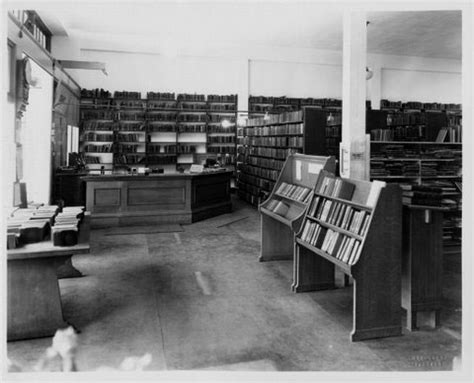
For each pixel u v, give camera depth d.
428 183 7.43
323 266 4.67
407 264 3.67
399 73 14.52
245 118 13.62
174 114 13.12
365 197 3.76
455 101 15.02
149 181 8.20
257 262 5.77
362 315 3.41
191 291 4.55
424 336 3.51
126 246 6.55
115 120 12.66
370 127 9.50
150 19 10.54
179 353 3.15
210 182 9.35
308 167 5.26
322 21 10.33
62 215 4.20
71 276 4.98
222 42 12.59
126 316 3.84
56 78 8.78
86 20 10.70
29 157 8.36
